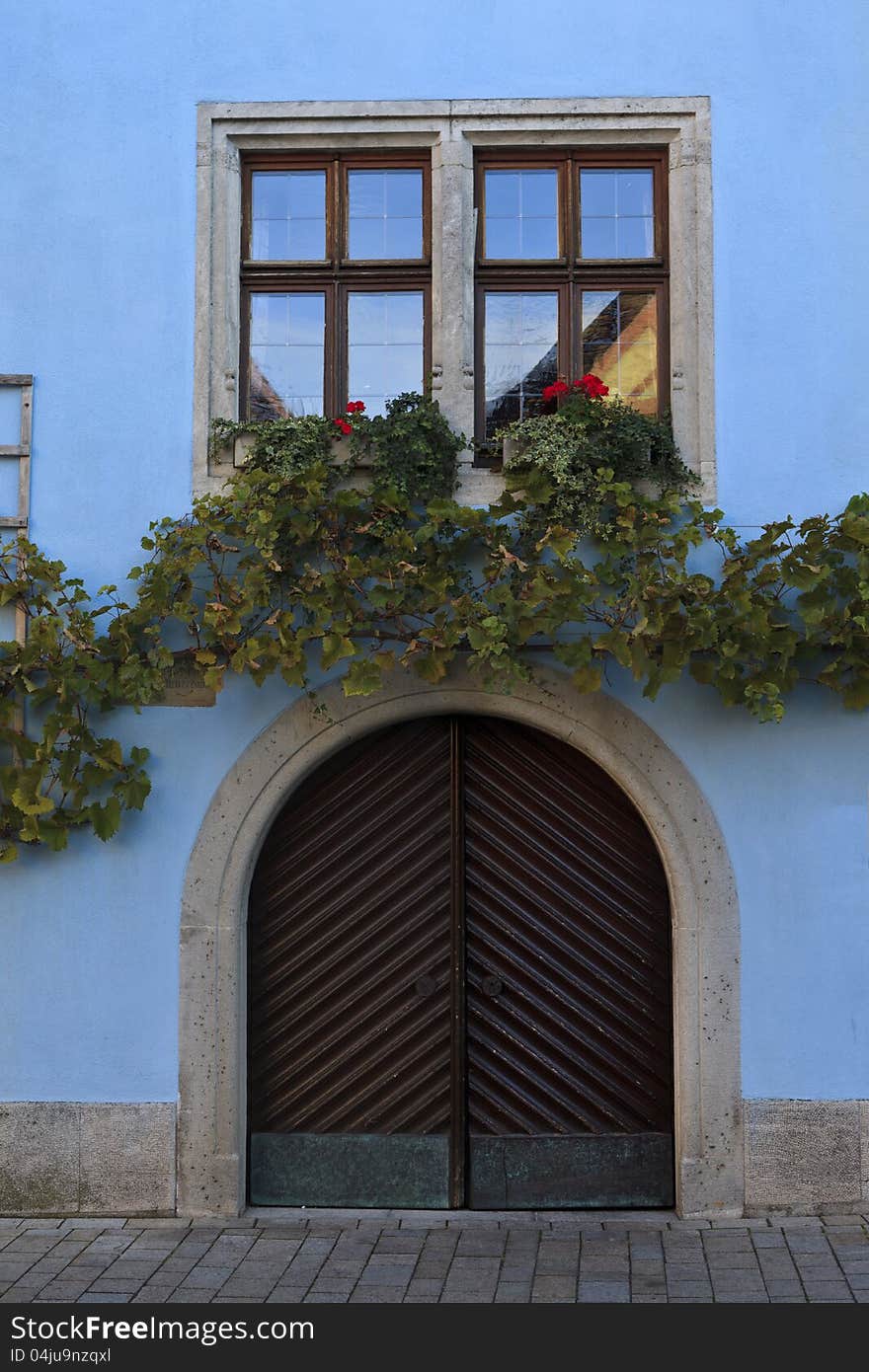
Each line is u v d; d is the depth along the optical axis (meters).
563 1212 6.55
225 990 6.48
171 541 6.39
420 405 6.48
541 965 6.71
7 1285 5.60
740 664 6.33
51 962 6.50
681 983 6.43
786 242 6.59
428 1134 6.64
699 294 6.59
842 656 6.37
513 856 6.75
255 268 6.79
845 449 6.51
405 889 6.76
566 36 6.66
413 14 6.68
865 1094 6.38
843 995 6.41
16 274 6.67
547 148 6.74
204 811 6.52
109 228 6.68
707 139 6.62
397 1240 6.14
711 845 6.45
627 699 6.49
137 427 6.62
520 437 6.44
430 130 6.68
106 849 6.53
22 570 6.48
